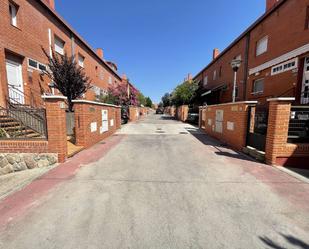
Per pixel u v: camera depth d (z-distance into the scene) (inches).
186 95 925.2
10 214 110.7
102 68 914.1
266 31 464.1
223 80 746.2
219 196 132.3
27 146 207.9
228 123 319.0
